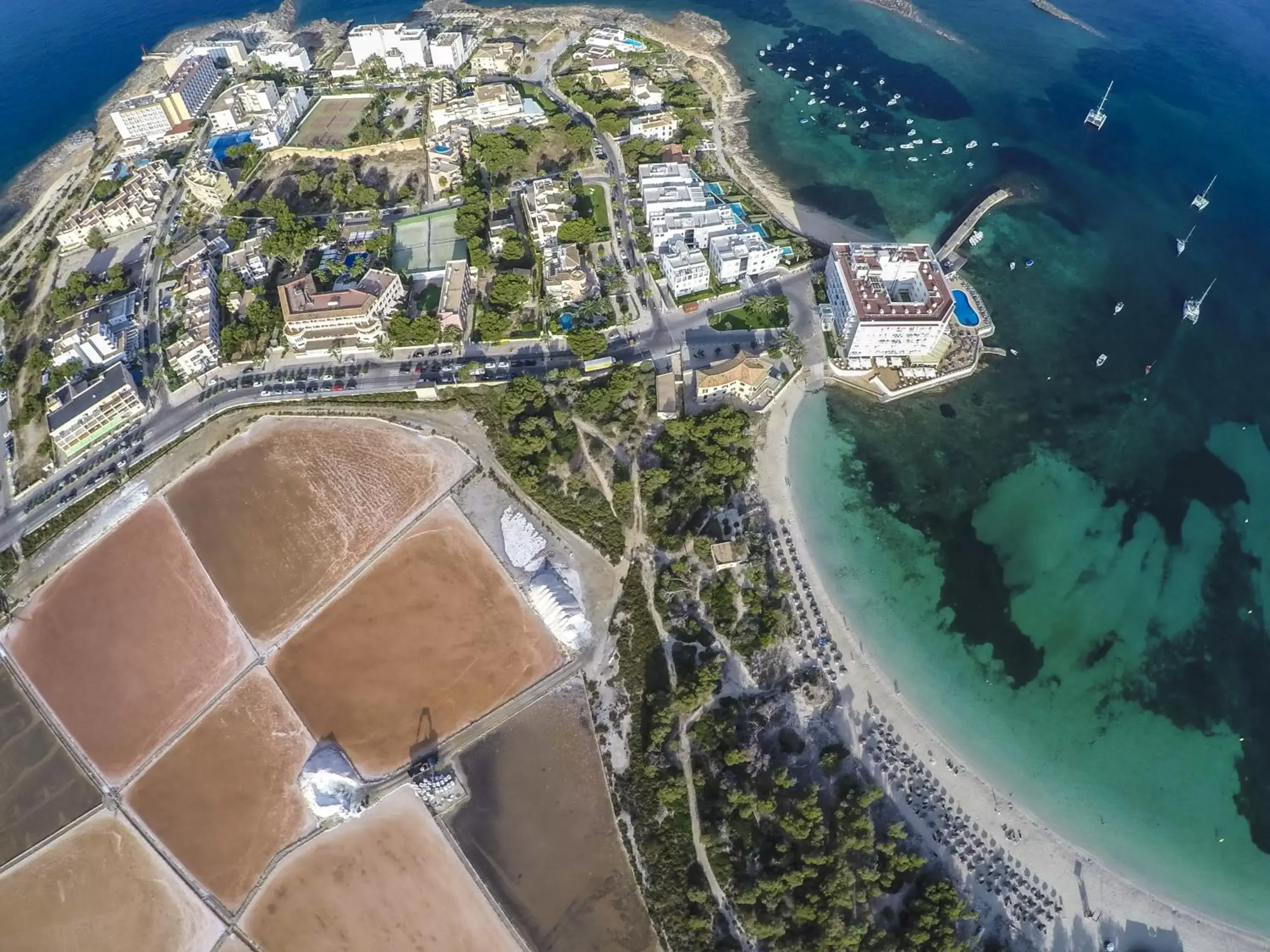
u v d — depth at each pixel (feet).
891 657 556.10
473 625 561.02
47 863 480.23
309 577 586.86
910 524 628.69
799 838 456.86
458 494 629.51
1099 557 614.34
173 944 453.99
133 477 640.58
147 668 551.59
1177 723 534.37
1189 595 593.83
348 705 530.68
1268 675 555.28
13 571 594.24
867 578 594.65
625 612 565.94
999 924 449.48
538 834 479.82
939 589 593.42
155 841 486.38
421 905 459.73
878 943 424.87
